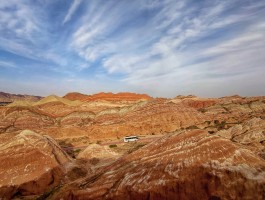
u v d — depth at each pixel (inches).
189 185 746.2
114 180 836.6
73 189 852.6
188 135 858.8
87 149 1416.1
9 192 1077.1
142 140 2436.0
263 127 1651.1
